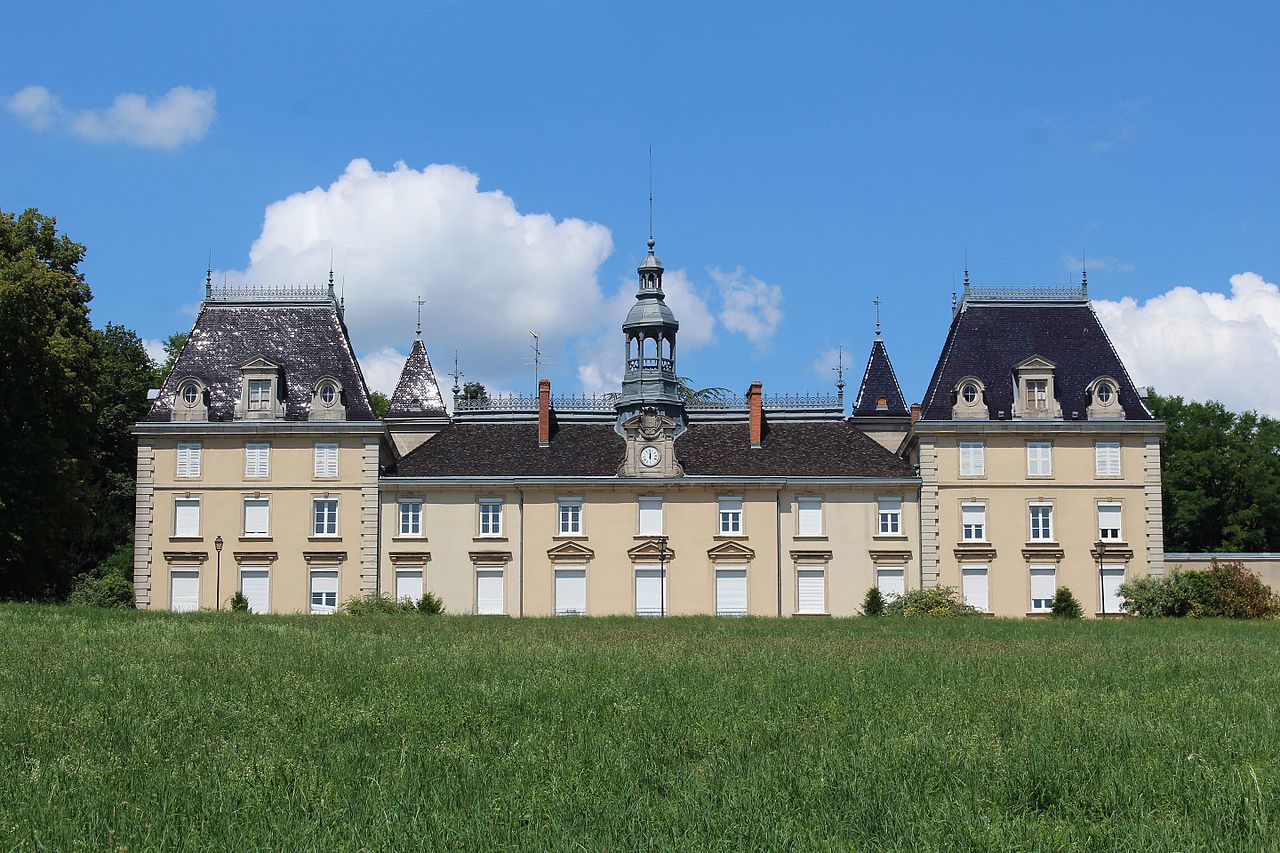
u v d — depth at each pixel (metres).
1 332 56.44
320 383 74.12
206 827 15.77
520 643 37.94
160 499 72.75
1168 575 70.31
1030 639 43.41
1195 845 15.11
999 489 72.88
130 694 24.83
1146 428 72.88
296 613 63.50
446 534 73.19
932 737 20.61
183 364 75.44
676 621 54.97
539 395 76.69
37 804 16.55
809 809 16.78
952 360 75.25
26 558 60.81
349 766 19.08
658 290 78.94
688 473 73.88
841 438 76.12
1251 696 25.97
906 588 72.62
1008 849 15.09
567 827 15.77
